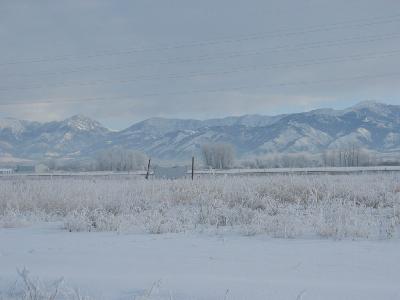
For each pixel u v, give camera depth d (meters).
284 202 18.39
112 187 22.16
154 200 19.19
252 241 10.28
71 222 13.12
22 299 5.83
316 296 5.56
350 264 7.59
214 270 7.18
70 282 6.41
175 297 5.66
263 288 5.91
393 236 10.58
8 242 10.79
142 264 7.75
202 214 14.40
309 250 8.92
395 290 5.80
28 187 21.94
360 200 18.41
